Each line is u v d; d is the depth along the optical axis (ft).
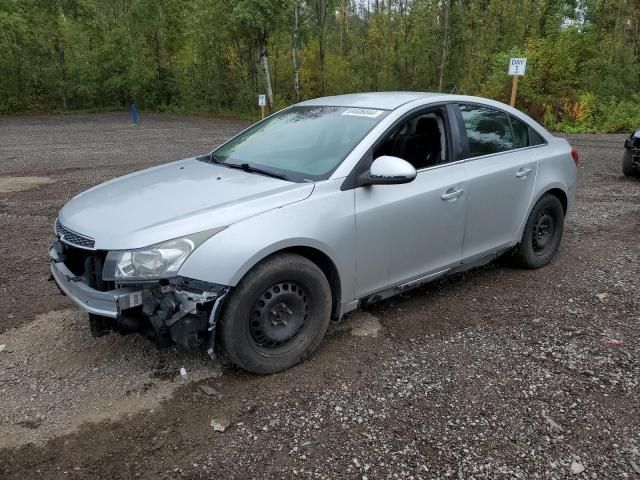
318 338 11.49
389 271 12.55
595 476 8.36
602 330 13.11
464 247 14.23
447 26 88.69
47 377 10.93
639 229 21.81
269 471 8.39
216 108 112.47
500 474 8.38
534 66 72.28
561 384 10.79
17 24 115.44
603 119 68.95
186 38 117.60
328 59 109.81
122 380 10.80
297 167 12.16
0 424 9.46
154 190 11.68
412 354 11.88
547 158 16.33
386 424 9.52
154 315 9.66
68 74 123.13
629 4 94.38
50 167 39.45
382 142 12.28
